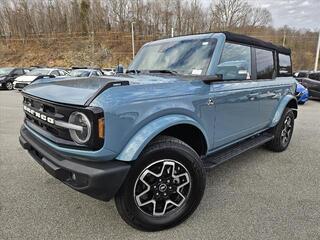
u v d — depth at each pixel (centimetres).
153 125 237
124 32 5216
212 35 326
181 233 257
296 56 4734
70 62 4375
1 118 785
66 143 225
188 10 5206
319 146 536
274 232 256
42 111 249
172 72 323
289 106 513
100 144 211
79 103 210
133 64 394
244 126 371
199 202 281
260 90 392
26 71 1970
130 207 241
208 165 310
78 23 5506
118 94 220
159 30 5244
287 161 446
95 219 279
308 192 336
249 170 406
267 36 5112
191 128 284
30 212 290
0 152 475
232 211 293
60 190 338
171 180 261
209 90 293
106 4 5484
